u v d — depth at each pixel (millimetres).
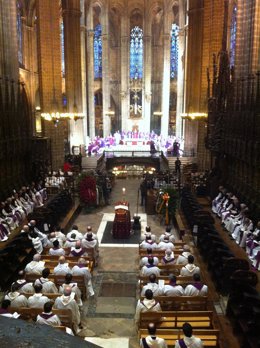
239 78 23656
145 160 48750
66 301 10430
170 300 10555
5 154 22094
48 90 35938
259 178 20516
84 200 26859
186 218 22688
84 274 13016
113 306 13086
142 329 9430
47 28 35281
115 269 16766
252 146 20203
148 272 12672
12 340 1307
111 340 10688
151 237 15875
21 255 15031
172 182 31656
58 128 37375
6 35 23578
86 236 16656
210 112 26578
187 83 44656
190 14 43250
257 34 22297
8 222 19438
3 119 21984
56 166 36969
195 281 11008
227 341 10375
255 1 21953
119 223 20984
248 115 21078
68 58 46156
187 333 7578
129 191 33938
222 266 13344
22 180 25781
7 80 22375
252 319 9742
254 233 16906
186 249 14047
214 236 15625
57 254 14594
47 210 19922
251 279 11297
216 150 25766
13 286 11109
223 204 22719
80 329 11367
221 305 12500
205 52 35812
